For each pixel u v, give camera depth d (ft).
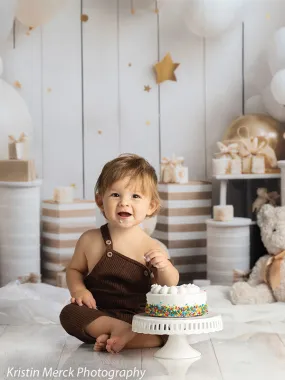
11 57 11.55
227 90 11.90
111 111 11.76
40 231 11.48
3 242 10.47
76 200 10.92
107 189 7.07
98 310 6.94
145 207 7.11
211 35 10.93
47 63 11.62
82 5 11.65
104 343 6.65
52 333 7.63
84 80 11.71
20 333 7.64
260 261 9.76
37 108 11.63
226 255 10.37
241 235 10.39
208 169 11.90
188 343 6.99
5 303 8.30
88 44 11.68
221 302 9.18
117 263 7.10
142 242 7.21
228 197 11.81
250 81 11.91
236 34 11.88
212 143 11.90
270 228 9.70
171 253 11.03
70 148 11.72
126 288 7.14
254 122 10.96
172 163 11.13
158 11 11.75
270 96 10.96
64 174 11.71
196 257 11.15
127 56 11.75
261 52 11.91
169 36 11.79
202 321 6.16
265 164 10.87
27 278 10.43
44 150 11.66
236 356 6.44
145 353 6.56
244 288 9.25
